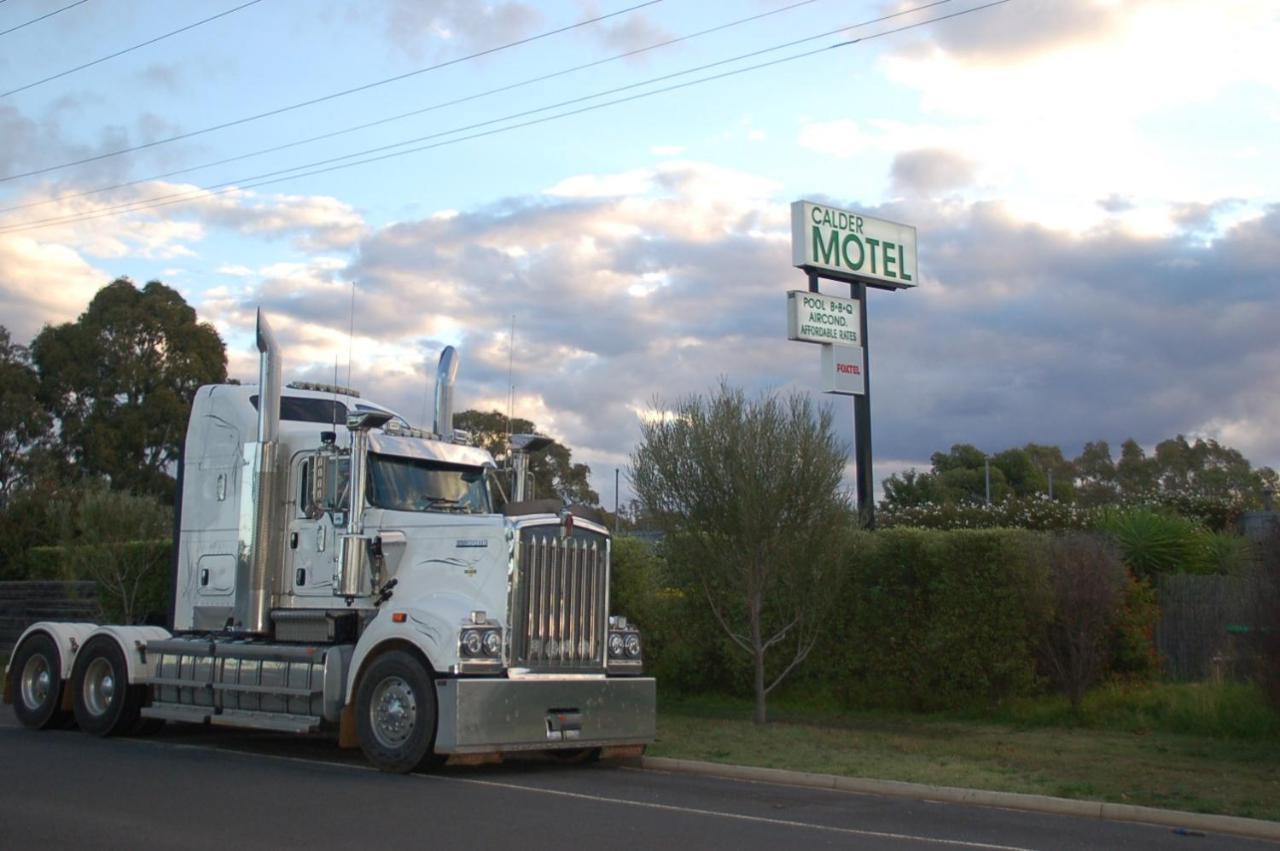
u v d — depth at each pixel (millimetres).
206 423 15047
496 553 12062
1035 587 16234
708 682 19203
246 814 9141
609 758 13227
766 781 12062
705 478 15906
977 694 16500
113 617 23875
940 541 16828
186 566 14891
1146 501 28016
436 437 14398
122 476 46656
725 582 16578
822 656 17812
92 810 9219
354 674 11945
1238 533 21484
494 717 11352
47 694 15141
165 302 49000
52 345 47812
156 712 13992
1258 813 10141
